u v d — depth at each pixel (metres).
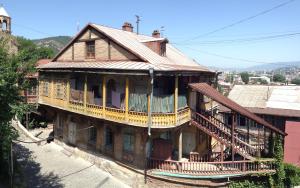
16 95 17.12
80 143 28.20
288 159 25.41
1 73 16.19
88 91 26.00
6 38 19.17
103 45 25.88
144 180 22.30
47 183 22.52
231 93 36.22
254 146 25.72
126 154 23.66
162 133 24.05
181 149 24.30
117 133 24.20
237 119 33.25
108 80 25.33
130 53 23.67
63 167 25.83
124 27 32.97
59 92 28.67
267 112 30.95
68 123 29.91
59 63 29.91
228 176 21.38
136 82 23.30
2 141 16.77
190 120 23.86
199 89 22.72
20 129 34.91
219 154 25.48
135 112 20.91
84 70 24.44
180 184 21.44
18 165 24.62
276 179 22.22
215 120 26.62
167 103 20.89
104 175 24.48
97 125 26.06
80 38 28.20
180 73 21.83
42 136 34.50
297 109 30.66
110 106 24.80
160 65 21.80
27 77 18.52
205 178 21.27
